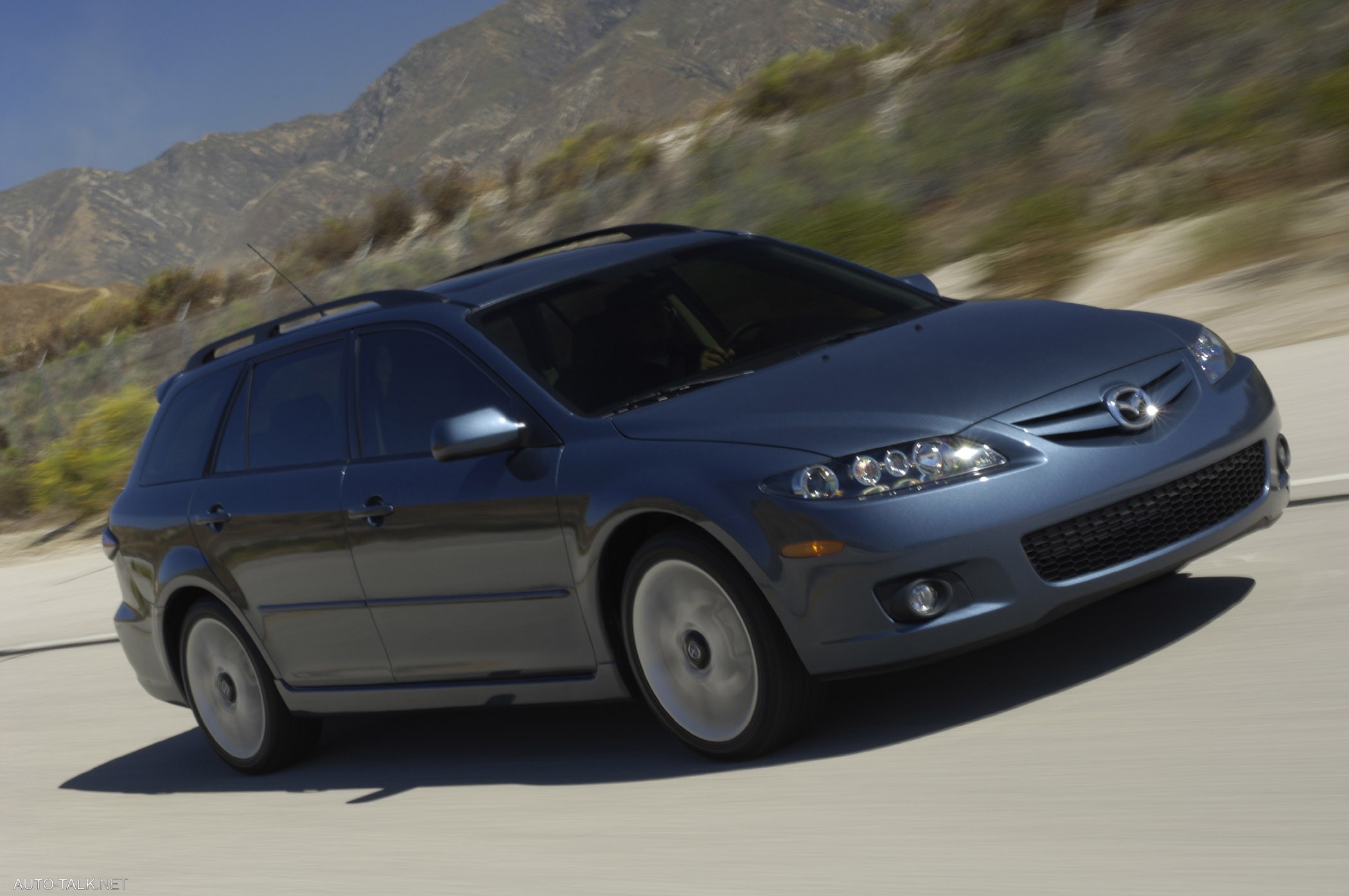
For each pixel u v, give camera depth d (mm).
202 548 5926
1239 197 14812
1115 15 22531
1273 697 3904
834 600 4023
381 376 5324
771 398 4414
